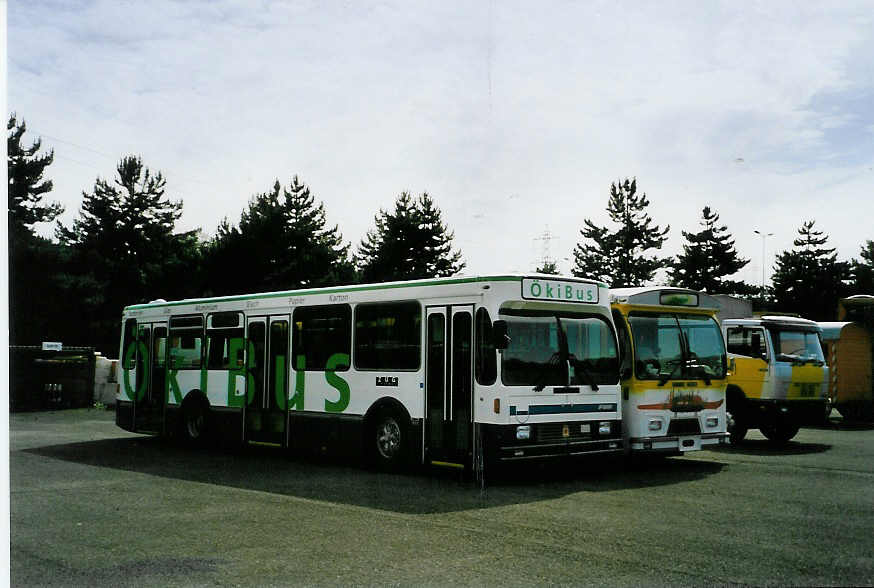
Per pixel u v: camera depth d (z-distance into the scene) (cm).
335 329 1350
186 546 740
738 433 1727
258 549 727
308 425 1374
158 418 1711
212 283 4984
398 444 1228
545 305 1152
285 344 1440
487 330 1105
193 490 1073
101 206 5275
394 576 634
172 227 5478
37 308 4566
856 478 1185
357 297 1316
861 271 7306
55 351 2959
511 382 1088
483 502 975
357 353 1302
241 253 4912
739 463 1372
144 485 1120
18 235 4475
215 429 1570
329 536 780
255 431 1480
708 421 1317
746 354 1727
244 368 1517
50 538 777
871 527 820
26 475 1227
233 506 949
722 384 1344
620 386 1219
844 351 2323
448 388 1150
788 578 625
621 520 861
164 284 5272
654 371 1264
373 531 804
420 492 1054
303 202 5709
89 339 4847
